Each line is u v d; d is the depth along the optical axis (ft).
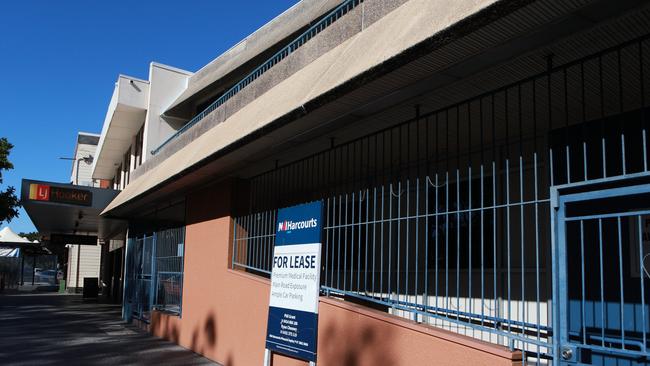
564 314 13.80
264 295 28.19
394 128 21.71
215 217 35.24
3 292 125.08
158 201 44.80
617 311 17.03
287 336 22.38
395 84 17.16
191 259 38.91
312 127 22.18
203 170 31.48
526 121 20.71
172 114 65.57
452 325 24.39
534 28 13.29
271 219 29.01
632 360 16.35
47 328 51.60
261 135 23.25
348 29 21.99
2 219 87.76
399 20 17.01
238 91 35.32
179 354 36.06
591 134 19.80
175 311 42.32
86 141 135.74
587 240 18.06
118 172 100.89
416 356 17.79
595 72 15.90
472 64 15.57
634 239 16.81
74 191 57.98
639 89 17.07
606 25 13.19
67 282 130.11
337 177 30.01
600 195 13.34
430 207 27.55
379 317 19.62
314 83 20.38
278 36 44.57
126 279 60.03
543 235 21.75
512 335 15.34
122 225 76.59
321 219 21.47
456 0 13.65
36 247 141.90
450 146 24.88
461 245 25.57
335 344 21.94
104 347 39.22
